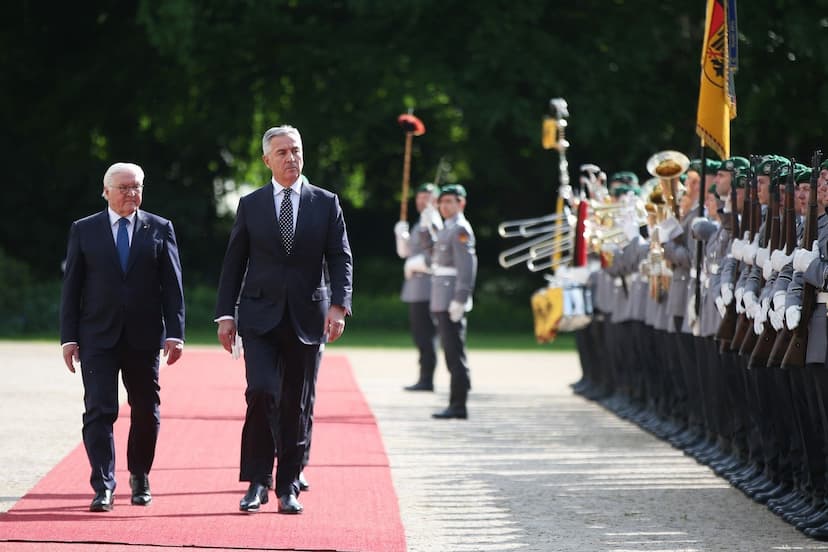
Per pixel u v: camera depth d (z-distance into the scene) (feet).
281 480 65.87
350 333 239.09
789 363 63.00
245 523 62.13
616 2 234.79
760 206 70.74
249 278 66.23
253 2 232.53
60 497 68.39
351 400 119.34
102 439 65.87
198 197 268.00
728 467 81.76
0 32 261.03
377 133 260.21
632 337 111.24
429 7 229.25
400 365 164.35
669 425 100.58
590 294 118.32
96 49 264.11
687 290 92.58
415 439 96.68
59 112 261.03
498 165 258.57
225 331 66.08
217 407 109.60
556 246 126.31
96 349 66.85
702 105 83.05
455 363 109.91
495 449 92.43
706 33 83.46
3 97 261.85
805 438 67.67
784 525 66.59
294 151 66.39
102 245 67.41
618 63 231.30
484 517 66.90
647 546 60.90
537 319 120.47
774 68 227.61
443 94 234.17
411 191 281.13
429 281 132.67
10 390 121.19
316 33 239.30
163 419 101.30
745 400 81.51
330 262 67.10
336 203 67.36
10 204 257.75
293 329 65.72
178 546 56.44
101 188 260.42
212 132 252.21
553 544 60.80
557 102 127.75
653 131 237.25
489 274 281.13
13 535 57.98
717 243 81.66
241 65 249.75
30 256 260.01
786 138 242.17
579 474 81.92
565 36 237.66
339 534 59.98
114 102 260.42
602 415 115.55
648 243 104.17
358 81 239.50
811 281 61.77
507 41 225.35
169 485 72.84
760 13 219.00
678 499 73.61
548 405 123.13
